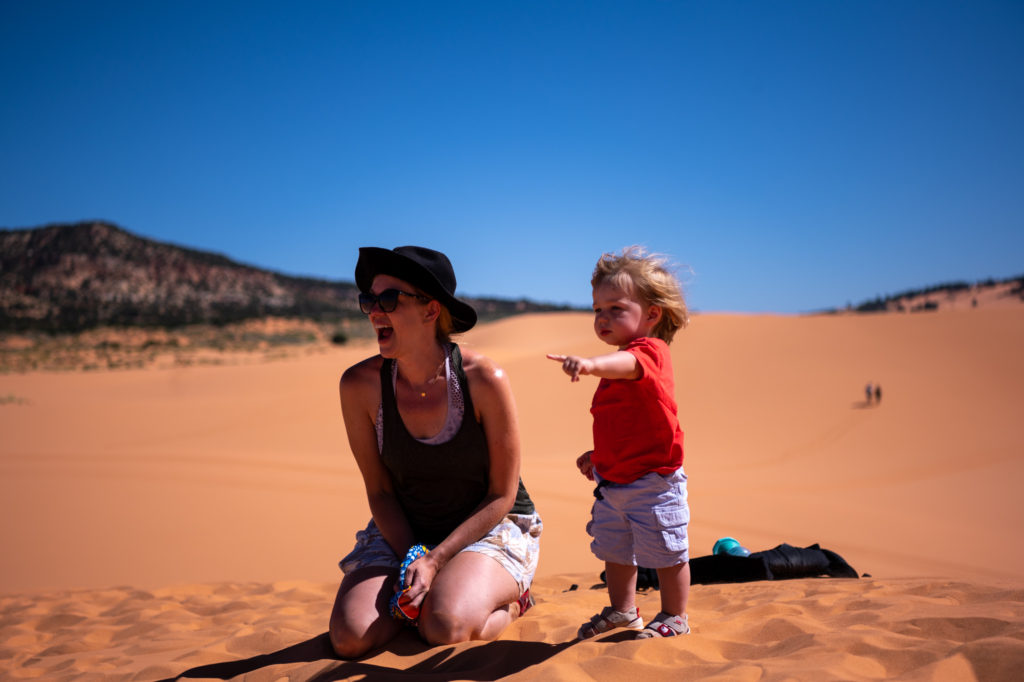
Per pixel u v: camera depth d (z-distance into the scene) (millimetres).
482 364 3641
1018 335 41375
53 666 4051
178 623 5047
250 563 11156
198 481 19062
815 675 2367
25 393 55094
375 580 3557
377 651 3348
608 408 3186
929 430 29078
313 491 17828
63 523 13789
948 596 3627
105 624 5320
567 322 117375
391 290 3424
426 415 3641
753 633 3195
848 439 28391
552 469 22547
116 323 143750
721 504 17516
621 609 3289
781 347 40688
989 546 14273
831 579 4828
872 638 2750
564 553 11891
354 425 3812
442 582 3459
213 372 60938
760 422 30969
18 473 19734
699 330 44125
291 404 37094
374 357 3867
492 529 3787
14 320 163250
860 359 38875
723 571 5469
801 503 17906
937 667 2336
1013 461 24781
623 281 3186
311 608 5230
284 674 3145
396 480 3867
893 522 16078
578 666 2738
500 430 3641
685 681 2578
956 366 37438
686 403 33719
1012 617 2857
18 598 6695
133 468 21297
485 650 3146
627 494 3115
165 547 12148
